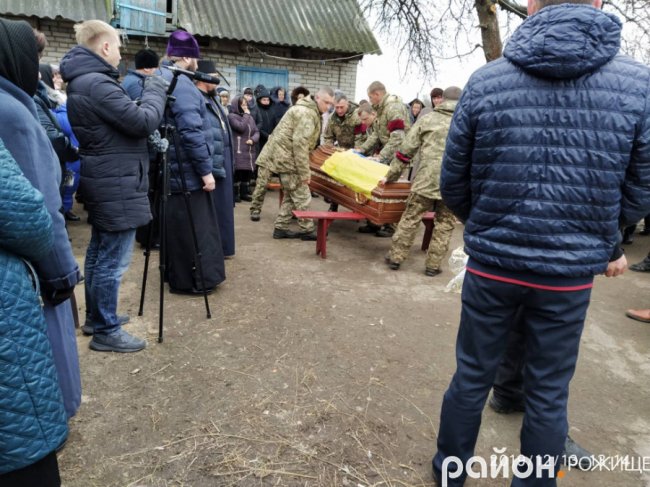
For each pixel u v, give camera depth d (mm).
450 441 1987
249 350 3123
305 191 5535
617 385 2967
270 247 5344
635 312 3924
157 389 2670
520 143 1609
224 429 2383
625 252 5867
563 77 1533
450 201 1944
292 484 2078
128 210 2801
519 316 1876
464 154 1792
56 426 1538
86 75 2619
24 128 1625
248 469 2141
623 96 1527
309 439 2348
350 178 5277
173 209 3662
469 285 1838
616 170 1568
